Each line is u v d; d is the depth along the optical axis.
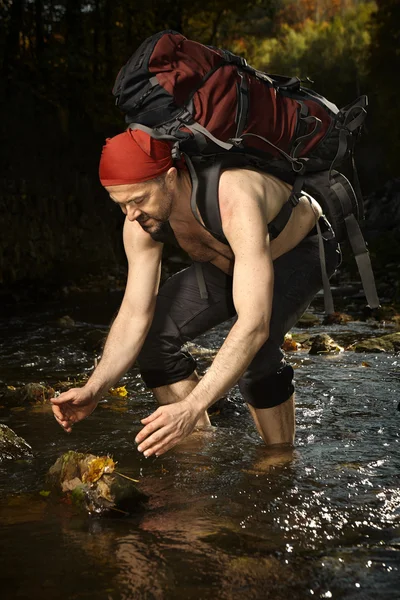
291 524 2.49
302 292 3.27
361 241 3.18
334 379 4.91
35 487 2.90
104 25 18.19
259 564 2.18
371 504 2.67
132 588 2.04
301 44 43.03
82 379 5.18
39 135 14.38
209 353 6.16
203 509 2.64
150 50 2.88
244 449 3.39
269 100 3.02
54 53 16.11
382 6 28.58
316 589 2.03
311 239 3.35
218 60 2.96
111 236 15.29
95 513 2.60
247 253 2.78
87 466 2.77
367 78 30.78
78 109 15.73
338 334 6.99
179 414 2.55
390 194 25.02
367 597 1.98
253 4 25.00
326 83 38.88
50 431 3.76
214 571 2.14
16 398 4.50
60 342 7.00
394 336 6.25
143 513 2.61
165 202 2.89
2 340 7.14
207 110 2.86
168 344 3.49
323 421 3.87
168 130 2.84
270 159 3.04
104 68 18.06
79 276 13.66
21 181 13.73
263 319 2.74
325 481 2.93
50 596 2.00
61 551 2.29
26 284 12.56
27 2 16.48
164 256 14.95
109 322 8.56
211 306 3.48
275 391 3.30
